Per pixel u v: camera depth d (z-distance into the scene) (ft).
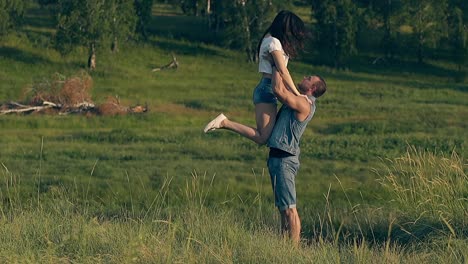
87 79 279.08
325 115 284.82
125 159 153.28
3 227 43.88
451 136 184.44
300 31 44.14
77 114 271.49
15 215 48.32
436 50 507.30
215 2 496.64
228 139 195.31
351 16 465.47
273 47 43.60
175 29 508.53
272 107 44.96
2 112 269.85
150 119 263.29
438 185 61.57
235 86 382.63
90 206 78.59
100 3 413.80
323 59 474.08
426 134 208.13
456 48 482.28
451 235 47.91
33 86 284.61
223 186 106.01
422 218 54.95
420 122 244.42
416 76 456.86
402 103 330.13
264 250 38.58
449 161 67.46
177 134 208.33
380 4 498.69
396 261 38.11
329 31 466.29
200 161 146.82
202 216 47.34
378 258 38.42
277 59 43.55
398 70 467.52
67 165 137.49
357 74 447.01
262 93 44.83
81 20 408.46
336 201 92.63
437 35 488.85
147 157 155.02
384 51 496.64
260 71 44.98
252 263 37.14
